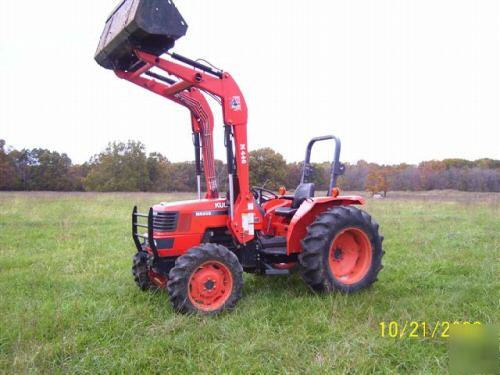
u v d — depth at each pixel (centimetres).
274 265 568
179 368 359
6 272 659
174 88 538
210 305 482
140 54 476
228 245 557
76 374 349
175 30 469
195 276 480
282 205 623
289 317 459
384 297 523
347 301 504
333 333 415
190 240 525
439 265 671
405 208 1712
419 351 380
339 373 340
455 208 1702
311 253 524
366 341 392
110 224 1197
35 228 1112
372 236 560
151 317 463
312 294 541
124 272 655
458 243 852
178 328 436
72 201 2086
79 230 1073
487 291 529
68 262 725
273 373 347
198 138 587
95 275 639
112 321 449
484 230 1040
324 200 550
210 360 369
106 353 379
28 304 497
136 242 570
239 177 531
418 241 881
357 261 566
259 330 425
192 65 503
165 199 2239
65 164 5134
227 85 521
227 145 526
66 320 452
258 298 521
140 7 451
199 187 589
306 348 388
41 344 395
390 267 668
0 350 388
